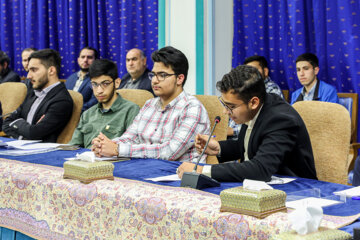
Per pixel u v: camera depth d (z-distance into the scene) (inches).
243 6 172.9
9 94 156.9
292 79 166.6
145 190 50.5
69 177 58.5
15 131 123.1
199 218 43.1
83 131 113.7
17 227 63.0
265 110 70.6
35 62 124.3
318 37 158.7
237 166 65.1
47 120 121.1
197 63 154.6
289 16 162.6
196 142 83.7
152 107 99.3
